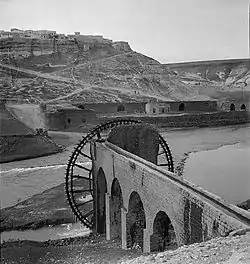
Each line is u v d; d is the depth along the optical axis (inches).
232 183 2174.0
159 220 987.9
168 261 620.4
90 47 7406.5
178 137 3769.7
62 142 3393.2
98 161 1539.1
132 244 1231.5
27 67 6525.6
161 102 4825.3
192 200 796.6
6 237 1513.3
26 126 3715.6
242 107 5625.0
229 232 681.6
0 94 5182.1
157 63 7293.3
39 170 2561.5
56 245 1389.0
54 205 1852.9
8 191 2086.6
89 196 1939.0
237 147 3341.5
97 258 1198.3
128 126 1587.1
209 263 569.3
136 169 1098.7
